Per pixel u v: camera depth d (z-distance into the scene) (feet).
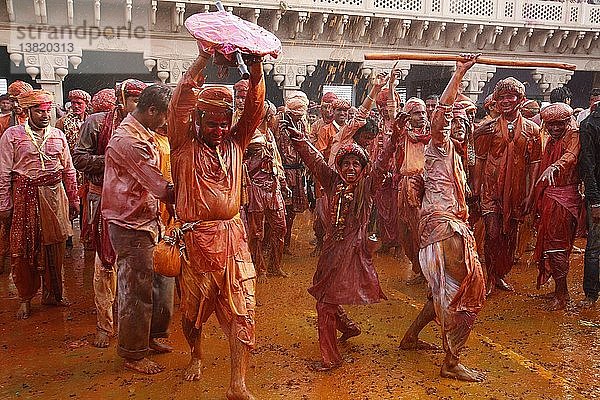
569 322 16.49
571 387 12.20
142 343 13.09
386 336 15.14
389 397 11.66
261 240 20.17
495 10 48.34
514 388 12.12
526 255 24.88
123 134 12.28
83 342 15.12
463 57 12.24
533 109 23.86
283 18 43.04
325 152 22.65
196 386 12.32
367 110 15.94
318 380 12.45
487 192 18.63
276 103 47.52
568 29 50.21
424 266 12.80
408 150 18.76
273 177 20.11
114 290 15.08
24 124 17.07
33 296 17.43
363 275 12.63
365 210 12.67
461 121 13.12
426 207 12.89
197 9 39.27
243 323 11.12
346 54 45.44
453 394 11.82
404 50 47.55
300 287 19.63
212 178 11.07
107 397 11.92
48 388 12.42
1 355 14.30
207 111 10.73
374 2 44.39
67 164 18.21
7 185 16.60
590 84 54.60
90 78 42.55
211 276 11.16
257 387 12.12
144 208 12.69
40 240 17.11
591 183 17.33
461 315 12.35
